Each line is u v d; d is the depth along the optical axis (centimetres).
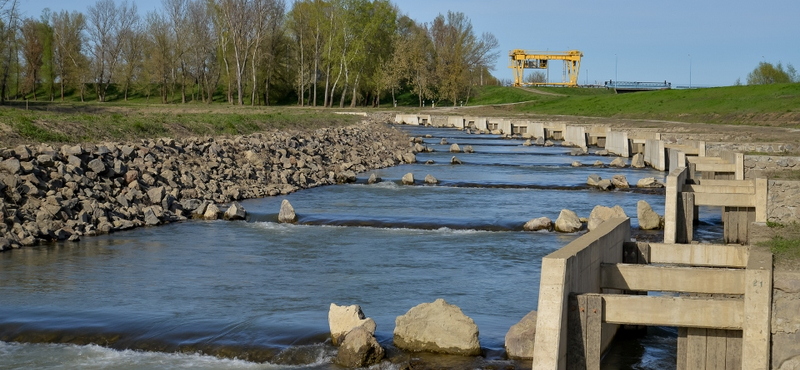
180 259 1723
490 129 7744
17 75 8544
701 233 2136
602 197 2856
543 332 892
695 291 1030
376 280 1534
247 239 1973
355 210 2447
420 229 2136
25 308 1309
